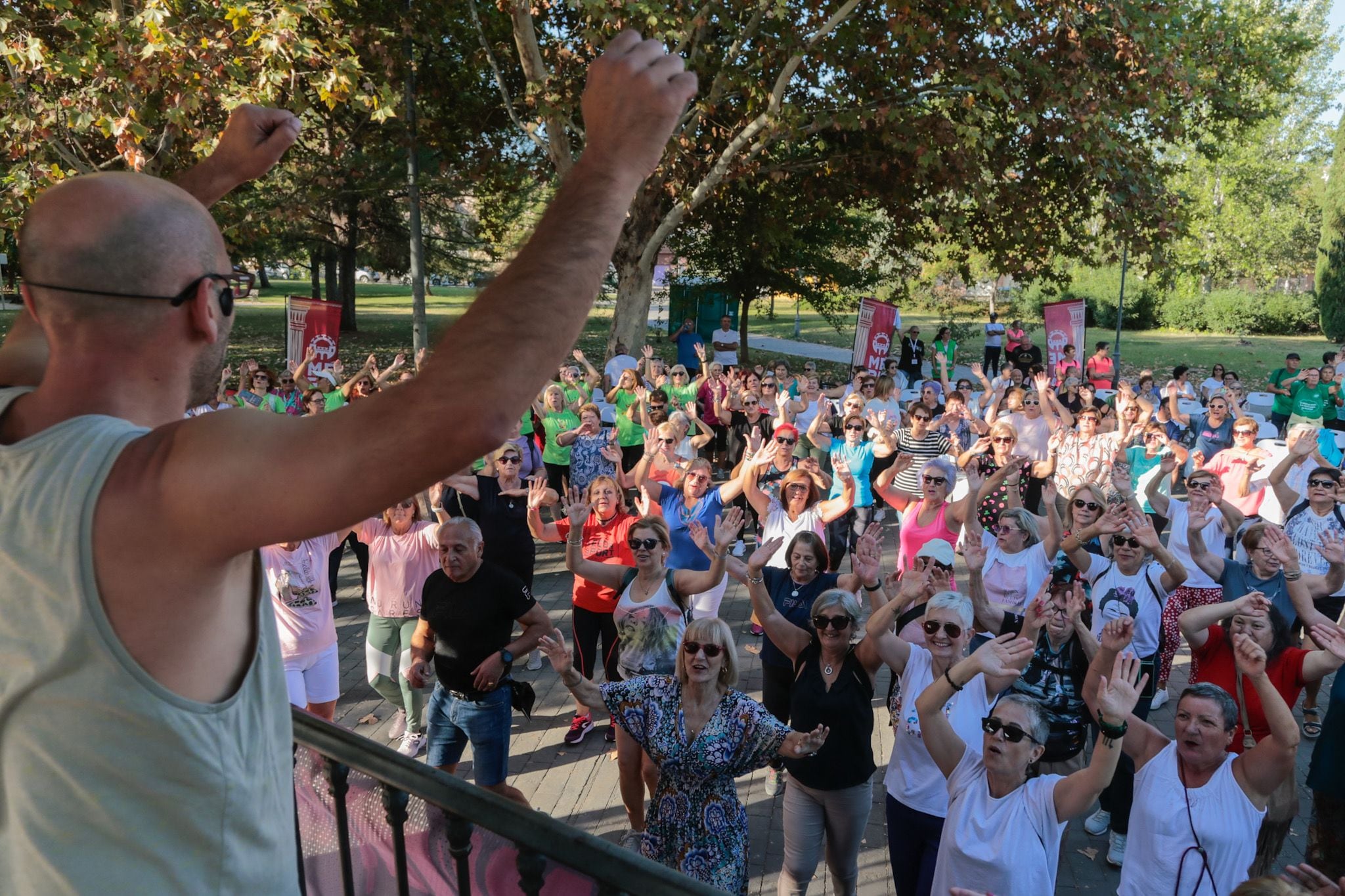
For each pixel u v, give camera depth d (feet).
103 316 3.17
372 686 23.95
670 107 3.06
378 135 73.00
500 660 18.63
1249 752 14.39
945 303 170.60
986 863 13.69
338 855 8.23
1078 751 19.81
